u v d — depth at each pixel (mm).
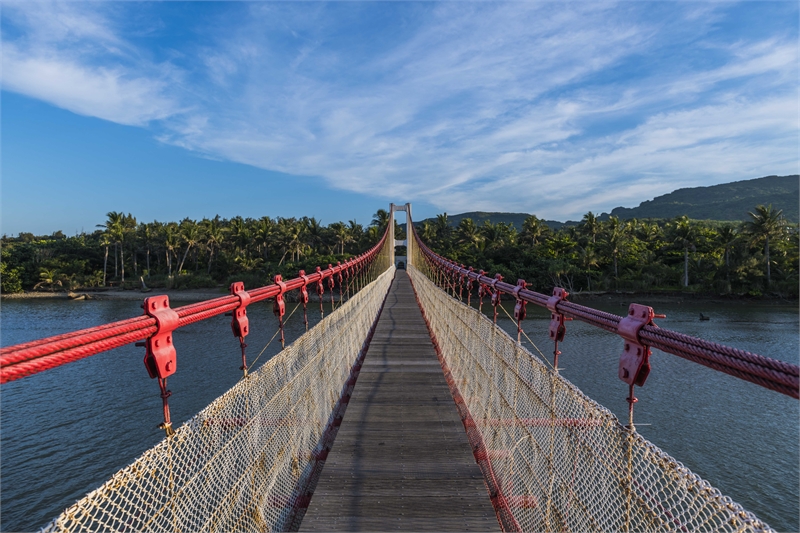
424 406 3482
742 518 729
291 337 21203
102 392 14609
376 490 2258
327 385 3242
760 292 37188
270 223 55625
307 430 2533
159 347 1165
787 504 8258
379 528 1957
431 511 2084
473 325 3176
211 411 1337
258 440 1706
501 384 2326
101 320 30828
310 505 2123
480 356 2902
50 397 14266
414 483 2326
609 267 44375
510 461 2111
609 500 1156
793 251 39531
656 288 40219
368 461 2559
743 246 40719
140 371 16969
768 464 9648
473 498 2193
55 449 10727
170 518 1102
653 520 954
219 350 19141
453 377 4137
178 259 53438
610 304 36812
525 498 1866
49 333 26406
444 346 4949
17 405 13516
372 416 3262
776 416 12148
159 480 1073
